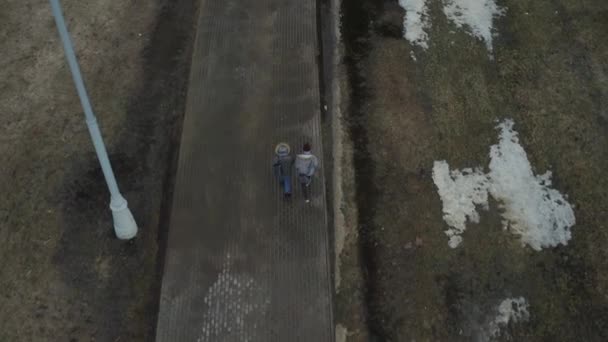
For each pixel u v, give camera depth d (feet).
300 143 33.78
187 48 39.52
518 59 39.14
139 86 37.32
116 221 29.84
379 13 41.65
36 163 33.65
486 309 28.71
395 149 34.53
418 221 31.65
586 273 29.96
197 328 27.50
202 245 30.12
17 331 27.96
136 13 41.27
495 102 36.81
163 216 31.94
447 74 38.19
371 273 29.91
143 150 34.47
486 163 33.96
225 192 31.94
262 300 28.27
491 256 30.42
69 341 27.73
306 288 28.63
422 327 28.17
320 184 32.01
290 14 40.55
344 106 36.58
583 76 38.24
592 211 32.09
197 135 34.27
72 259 30.25
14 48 39.11
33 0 41.91
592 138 35.12
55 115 35.68
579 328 28.22
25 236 30.94
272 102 35.73
